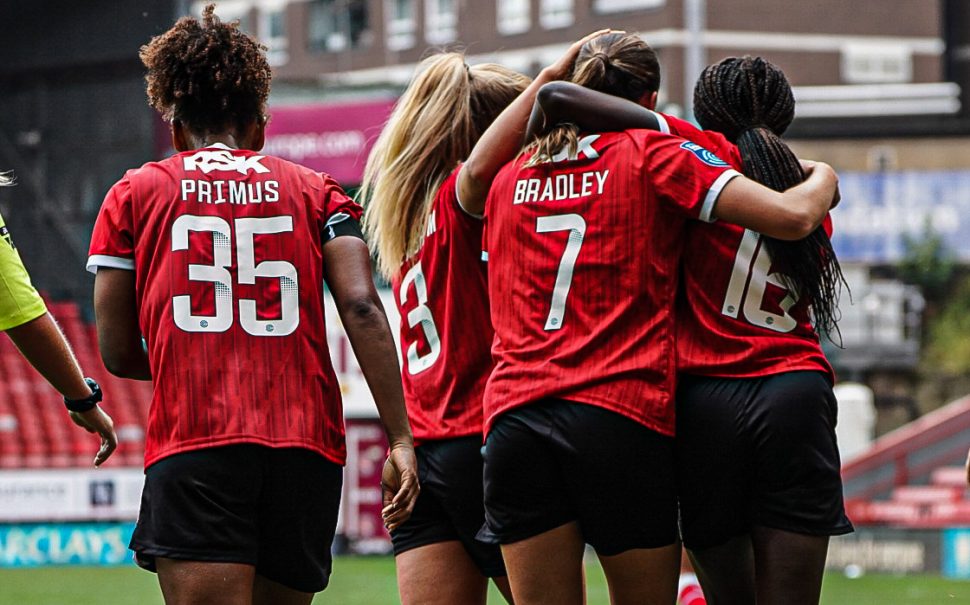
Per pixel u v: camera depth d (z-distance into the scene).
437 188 14.70
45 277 69.31
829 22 139.62
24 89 71.06
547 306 12.38
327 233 12.28
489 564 14.23
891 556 46.47
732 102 13.14
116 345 12.16
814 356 12.62
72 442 61.34
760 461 12.33
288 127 60.72
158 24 69.44
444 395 14.20
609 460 12.04
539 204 12.53
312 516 11.95
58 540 53.50
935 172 111.88
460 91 14.82
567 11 133.50
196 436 11.56
